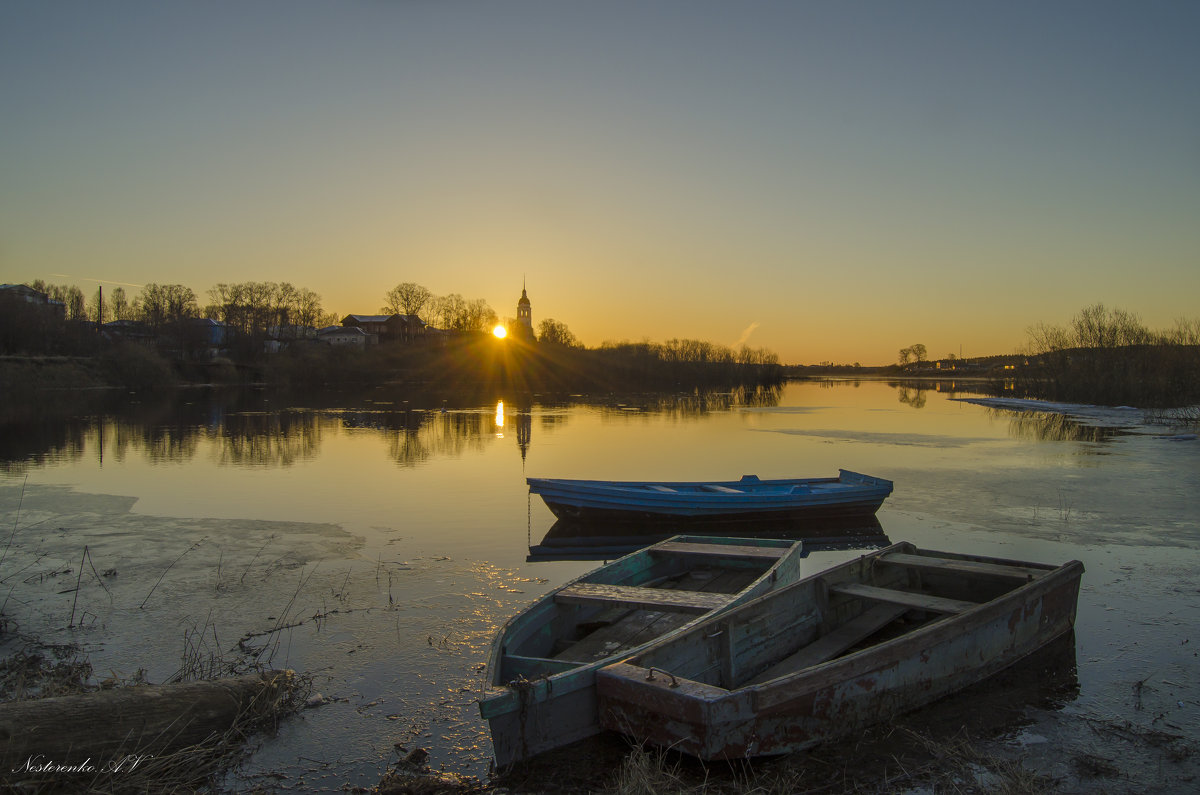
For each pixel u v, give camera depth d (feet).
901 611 27.48
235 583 34.86
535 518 50.49
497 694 17.65
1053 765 18.72
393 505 54.39
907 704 20.97
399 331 378.73
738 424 122.01
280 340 329.31
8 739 17.30
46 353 220.84
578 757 18.60
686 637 20.56
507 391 220.64
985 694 22.52
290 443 92.17
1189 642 27.14
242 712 20.70
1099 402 164.25
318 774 18.79
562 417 133.39
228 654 26.30
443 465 74.43
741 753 17.67
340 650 26.76
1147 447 90.27
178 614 30.58
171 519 49.08
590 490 47.70
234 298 361.92
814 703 18.89
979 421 129.90
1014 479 66.03
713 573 32.50
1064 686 23.32
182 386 228.22
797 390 281.33
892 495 58.54
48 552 40.37
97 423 116.57
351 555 40.32
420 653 26.53
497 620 30.09
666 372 256.93
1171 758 19.15
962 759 18.75
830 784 17.62
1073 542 43.29
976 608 22.98
